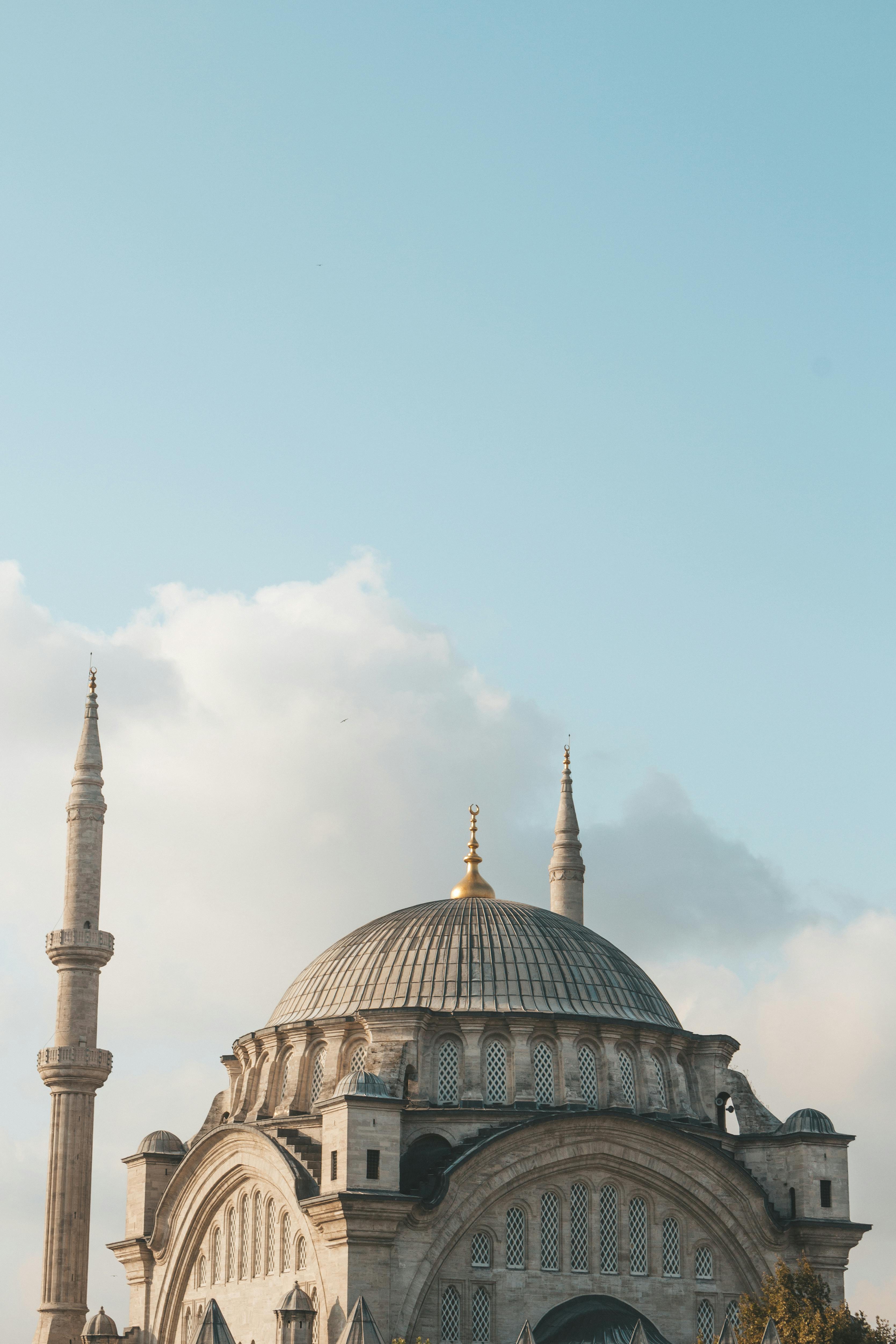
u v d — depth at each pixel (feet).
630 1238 293.43
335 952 331.77
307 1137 298.15
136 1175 341.62
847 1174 309.63
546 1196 288.92
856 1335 270.67
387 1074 290.56
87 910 377.91
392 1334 265.54
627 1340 268.82
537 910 337.93
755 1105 320.09
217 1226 317.83
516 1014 299.79
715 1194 298.97
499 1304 279.69
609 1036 305.53
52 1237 355.77
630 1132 293.84
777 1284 286.25
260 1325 293.84
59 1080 364.38
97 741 393.09
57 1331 349.20
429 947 317.22
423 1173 283.79
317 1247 273.95
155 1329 326.24
